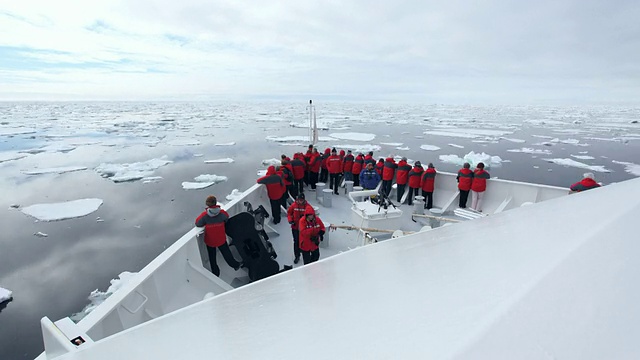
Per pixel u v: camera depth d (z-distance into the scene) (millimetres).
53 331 1307
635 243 712
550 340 471
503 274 698
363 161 7457
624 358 413
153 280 2711
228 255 3600
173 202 21359
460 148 42656
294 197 6230
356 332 612
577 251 724
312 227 3639
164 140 50344
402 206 6223
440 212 5105
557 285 606
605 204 1029
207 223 3371
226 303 884
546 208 1164
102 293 11555
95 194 22938
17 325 10141
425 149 41312
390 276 816
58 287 12039
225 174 28922
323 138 51062
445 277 748
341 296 762
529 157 36719
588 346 447
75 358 724
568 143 46906
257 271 3414
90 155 37969
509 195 5566
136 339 748
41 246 15203
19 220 18203
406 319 616
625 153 39906
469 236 1000
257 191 5445
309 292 818
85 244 15453
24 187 24625
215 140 50281
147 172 28656
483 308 586
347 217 5512
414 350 515
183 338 709
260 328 693
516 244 844
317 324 668
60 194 22922
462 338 512
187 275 3172
